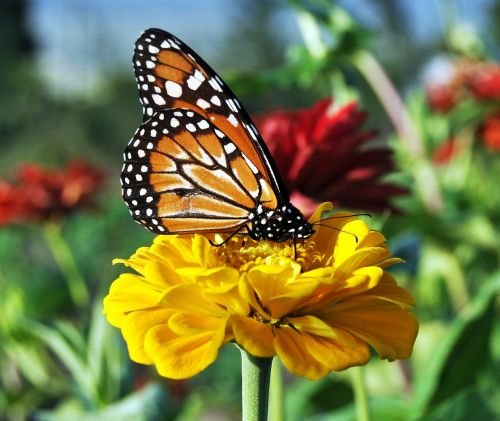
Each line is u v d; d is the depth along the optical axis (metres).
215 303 0.23
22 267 0.62
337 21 0.39
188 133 0.27
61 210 0.50
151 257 0.24
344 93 0.40
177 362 0.22
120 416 0.36
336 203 0.32
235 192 0.27
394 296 0.24
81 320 0.49
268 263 0.25
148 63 0.27
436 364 0.33
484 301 0.33
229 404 0.59
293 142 0.31
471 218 0.40
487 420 0.32
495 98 0.52
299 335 0.22
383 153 0.33
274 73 0.37
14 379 0.48
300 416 0.44
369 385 0.42
